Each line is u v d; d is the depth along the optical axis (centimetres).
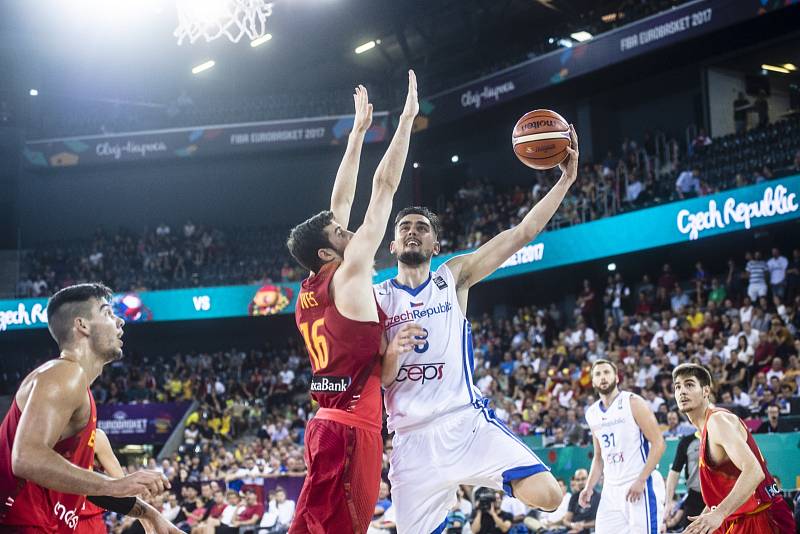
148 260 2597
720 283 1747
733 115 2053
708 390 510
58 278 2584
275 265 2523
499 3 2452
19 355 2573
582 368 1580
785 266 1554
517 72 2264
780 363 1270
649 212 1761
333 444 378
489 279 2112
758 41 1978
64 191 2834
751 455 452
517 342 1883
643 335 1598
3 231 2778
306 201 2742
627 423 646
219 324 2570
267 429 1866
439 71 2766
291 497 1381
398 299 436
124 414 2166
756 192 1585
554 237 1936
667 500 674
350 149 457
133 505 387
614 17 2333
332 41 2750
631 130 2317
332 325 384
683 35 1928
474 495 1094
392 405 430
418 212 439
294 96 2798
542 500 409
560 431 1288
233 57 2864
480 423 426
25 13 2816
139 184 2833
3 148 2803
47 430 322
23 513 335
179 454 1916
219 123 2773
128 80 2914
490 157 2566
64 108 2858
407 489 426
